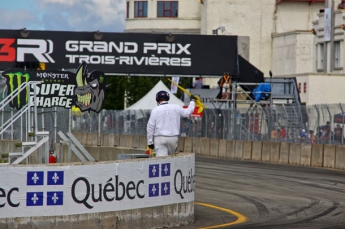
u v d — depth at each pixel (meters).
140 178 18.50
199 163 45.19
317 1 98.75
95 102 30.33
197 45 59.81
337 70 76.00
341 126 41.84
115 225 18.00
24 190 17.00
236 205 24.70
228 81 60.31
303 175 36.44
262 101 62.28
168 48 59.47
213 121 57.69
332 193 28.45
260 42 98.31
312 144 44.09
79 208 17.47
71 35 58.09
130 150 33.34
